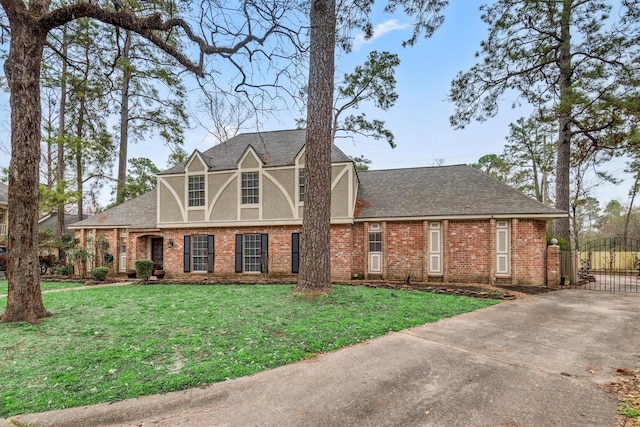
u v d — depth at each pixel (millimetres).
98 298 10102
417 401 3727
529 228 13602
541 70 16578
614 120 13859
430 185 16797
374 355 5152
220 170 16656
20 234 7254
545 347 5664
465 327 6887
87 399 3654
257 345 5422
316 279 9352
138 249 18031
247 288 11875
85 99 20297
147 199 20328
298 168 15742
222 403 3660
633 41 13727
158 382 4039
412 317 7496
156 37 8734
